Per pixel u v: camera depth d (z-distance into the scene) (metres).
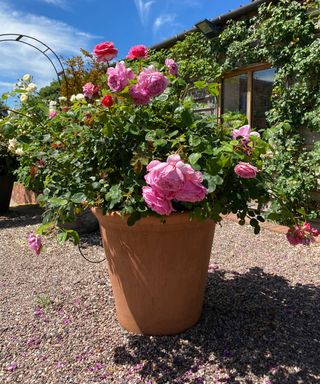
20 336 1.99
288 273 2.75
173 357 1.71
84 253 3.46
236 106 5.19
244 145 1.52
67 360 1.75
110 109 1.55
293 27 4.06
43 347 1.87
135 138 1.64
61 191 1.75
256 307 2.15
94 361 1.72
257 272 2.77
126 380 1.58
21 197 8.23
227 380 1.55
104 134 1.55
